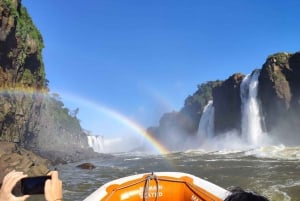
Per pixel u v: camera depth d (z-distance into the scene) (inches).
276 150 1850.4
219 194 244.1
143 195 261.1
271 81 2507.4
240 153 2000.5
